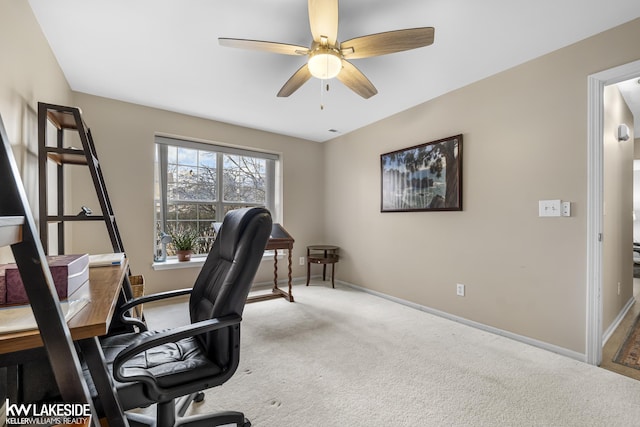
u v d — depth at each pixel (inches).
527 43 80.4
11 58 58.8
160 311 117.7
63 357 22.7
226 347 43.9
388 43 65.5
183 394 40.8
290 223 171.8
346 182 165.6
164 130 129.8
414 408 59.3
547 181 85.0
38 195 72.7
